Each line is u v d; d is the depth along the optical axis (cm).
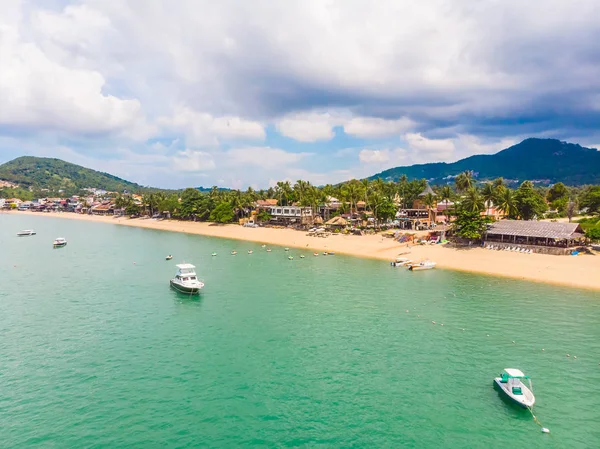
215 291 7200
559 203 17600
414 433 3120
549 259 8975
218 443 2997
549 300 6425
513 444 3002
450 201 17412
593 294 6750
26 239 15312
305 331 5175
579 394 3662
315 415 3353
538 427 3206
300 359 4375
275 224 18125
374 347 4672
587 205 14175
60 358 4419
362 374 4038
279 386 3816
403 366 4203
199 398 3612
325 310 6022
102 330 5253
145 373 4072
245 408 3453
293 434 3103
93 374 4053
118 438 3058
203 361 4338
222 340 4906
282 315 5809
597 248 9494
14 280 8144
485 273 8506
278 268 9325
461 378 3953
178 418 3309
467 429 3177
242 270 9100
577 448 2962
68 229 19550
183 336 5041
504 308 6044
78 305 6369
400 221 15462
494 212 15438
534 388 3762
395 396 3641
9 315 5866
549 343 4741
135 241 14712
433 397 3622
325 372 4081
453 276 8294
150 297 6831
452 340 4853
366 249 11675
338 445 2972
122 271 9075
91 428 3183
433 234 12169
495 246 10306
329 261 10244
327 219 18375
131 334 5116
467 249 10425
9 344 4794
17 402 3547
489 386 3809
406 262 9488
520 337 4922
